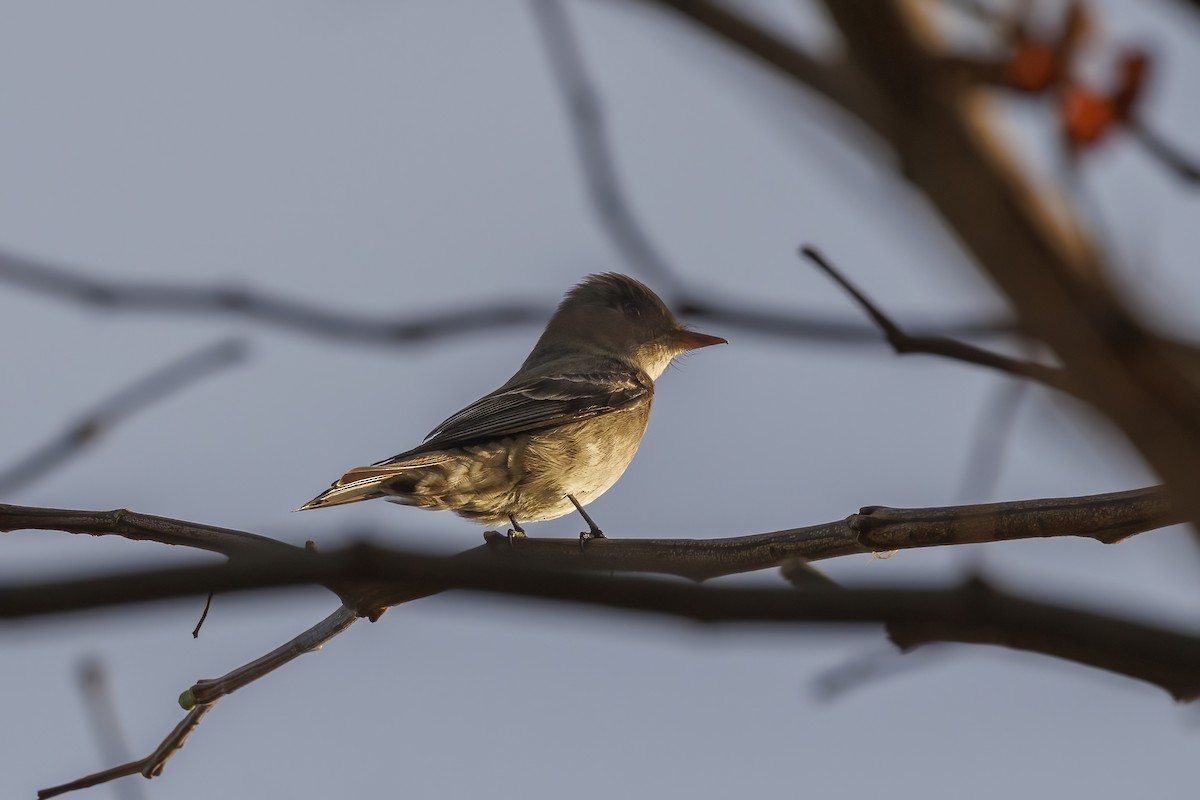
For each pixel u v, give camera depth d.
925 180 4.25
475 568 4.58
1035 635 4.48
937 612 4.48
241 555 4.54
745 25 4.44
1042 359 4.82
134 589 4.32
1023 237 4.24
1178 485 4.24
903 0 4.14
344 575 4.52
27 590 4.24
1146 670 4.48
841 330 5.34
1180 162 4.58
